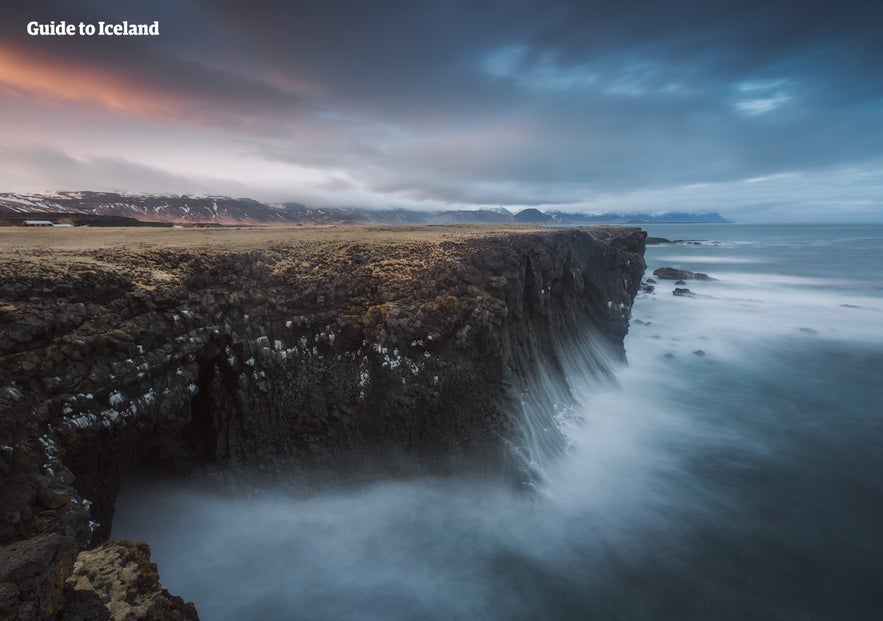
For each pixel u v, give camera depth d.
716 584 19.38
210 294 19.38
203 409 18.83
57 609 7.49
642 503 24.03
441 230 47.16
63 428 12.69
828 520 23.36
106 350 14.56
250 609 16.33
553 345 32.06
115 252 20.72
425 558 18.84
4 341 12.74
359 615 16.73
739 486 25.95
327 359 21.08
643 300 74.81
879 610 18.44
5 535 10.29
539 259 32.22
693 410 35.47
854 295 80.75
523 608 17.78
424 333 21.94
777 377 42.41
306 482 19.53
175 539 17.17
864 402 37.31
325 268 24.23
